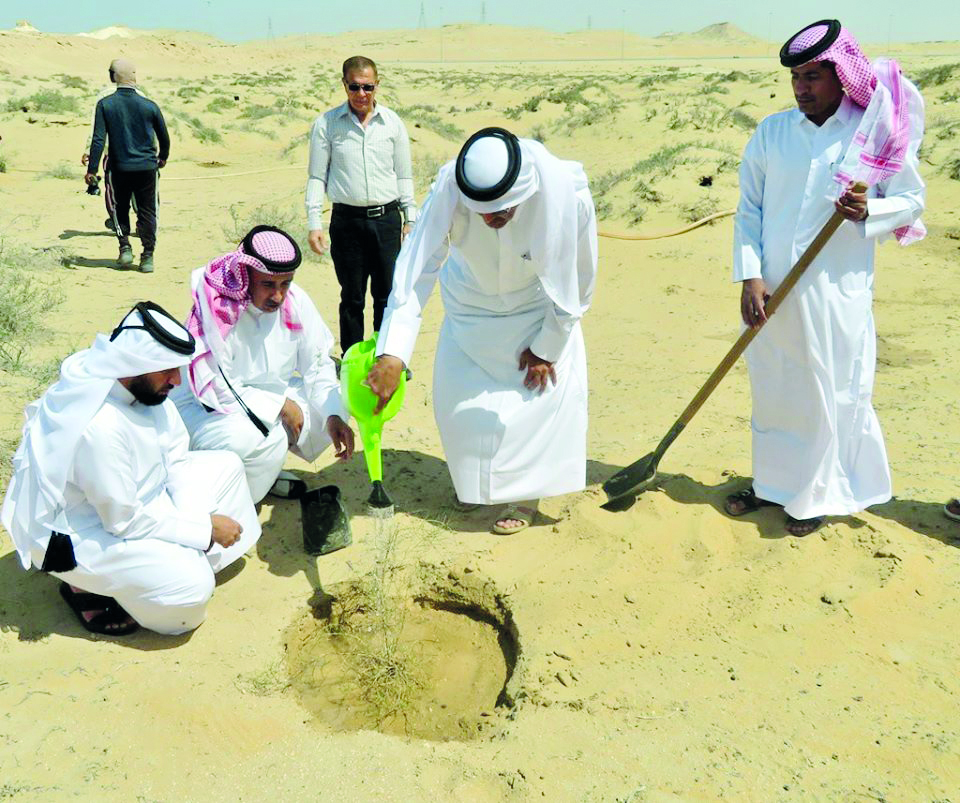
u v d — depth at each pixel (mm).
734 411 5816
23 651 3463
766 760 3008
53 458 3279
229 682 3395
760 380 4184
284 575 4098
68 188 14477
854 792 2879
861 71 3623
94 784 2881
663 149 15328
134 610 3518
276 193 14555
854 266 3908
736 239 4094
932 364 6652
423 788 2914
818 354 3924
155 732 3104
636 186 12055
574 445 4328
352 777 2955
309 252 9719
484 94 38906
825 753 3041
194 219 12156
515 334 4117
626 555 4109
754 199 4074
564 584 3947
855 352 3963
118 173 8773
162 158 8992
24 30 78562
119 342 3258
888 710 3234
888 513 4469
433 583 4133
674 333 7488
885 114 3607
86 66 69062
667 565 4074
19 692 3232
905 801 2848
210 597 3648
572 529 4340
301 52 101188
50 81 41625
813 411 4027
